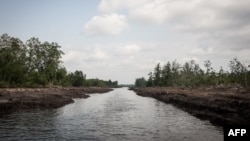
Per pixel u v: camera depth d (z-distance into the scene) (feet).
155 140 62.80
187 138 64.69
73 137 65.36
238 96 143.74
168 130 75.15
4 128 74.90
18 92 194.29
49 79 334.44
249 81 282.77
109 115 109.50
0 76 254.68
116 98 240.73
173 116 106.63
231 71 325.42
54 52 336.70
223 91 233.96
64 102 160.45
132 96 282.97
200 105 119.03
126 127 80.33
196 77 381.40
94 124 85.51
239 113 89.15
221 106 107.76
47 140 61.52
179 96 188.34
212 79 341.41
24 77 282.56
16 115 101.30
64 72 366.43
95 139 63.57
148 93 312.50
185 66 458.50
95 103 174.40
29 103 131.54
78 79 473.67
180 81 427.74
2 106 109.70
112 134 69.67
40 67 328.90
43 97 168.96
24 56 300.81
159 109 135.64
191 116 106.11
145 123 88.33
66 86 381.81
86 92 350.02
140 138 65.00
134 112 121.29
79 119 96.22
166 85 483.10
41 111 116.16
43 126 79.51
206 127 79.36
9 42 281.33
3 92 176.76
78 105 155.02
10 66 265.75
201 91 250.98
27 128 75.56
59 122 88.12
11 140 60.80
